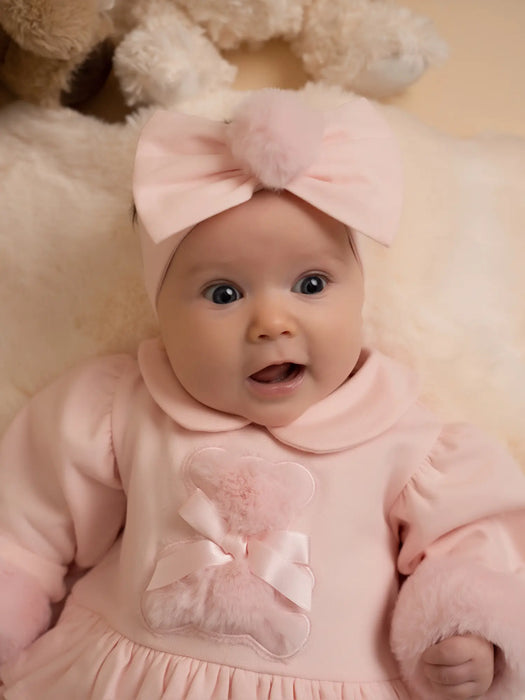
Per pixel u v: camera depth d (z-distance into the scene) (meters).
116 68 1.09
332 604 0.89
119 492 1.02
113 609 0.93
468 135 1.22
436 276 1.08
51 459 1.00
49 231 1.07
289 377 0.89
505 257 1.12
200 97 1.11
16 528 1.00
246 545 0.88
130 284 1.07
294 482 0.90
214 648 0.87
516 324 1.12
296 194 0.83
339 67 1.13
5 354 1.07
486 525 0.94
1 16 0.99
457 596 0.85
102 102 1.19
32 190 1.07
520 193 1.14
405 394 0.97
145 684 0.86
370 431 0.93
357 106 0.92
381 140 0.90
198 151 0.88
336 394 0.95
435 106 1.22
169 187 0.85
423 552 0.94
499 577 0.88
